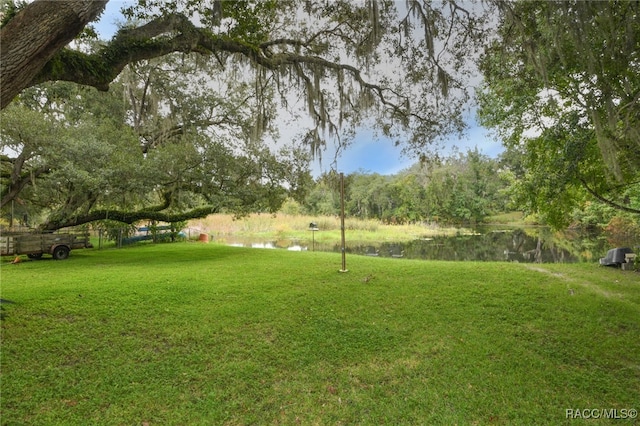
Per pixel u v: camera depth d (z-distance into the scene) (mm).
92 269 7246
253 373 3020
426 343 3658
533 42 3932
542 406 2600
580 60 3756
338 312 4504
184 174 9523
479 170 37875
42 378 2787
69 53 3475
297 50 6051
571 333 3922
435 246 16797
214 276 6430
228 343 3572
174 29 4480
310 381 2934
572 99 4684
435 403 2619
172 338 3619
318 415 2471
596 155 5309
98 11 2674
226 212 10992
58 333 3588
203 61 6730
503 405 2602
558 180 4852
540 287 5637
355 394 2744
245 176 10297
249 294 5203
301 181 11008
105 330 3727
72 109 10211
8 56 2352
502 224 33594
